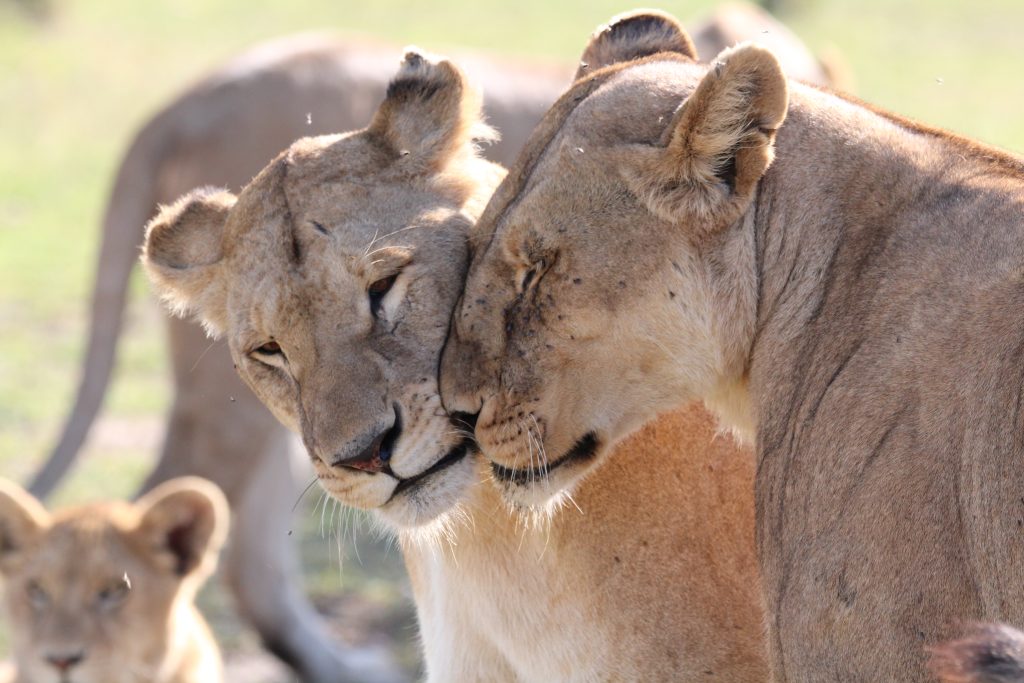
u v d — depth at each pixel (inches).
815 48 1440.7
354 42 539.2
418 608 306.7
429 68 283.1
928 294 216.4
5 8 1718.8
